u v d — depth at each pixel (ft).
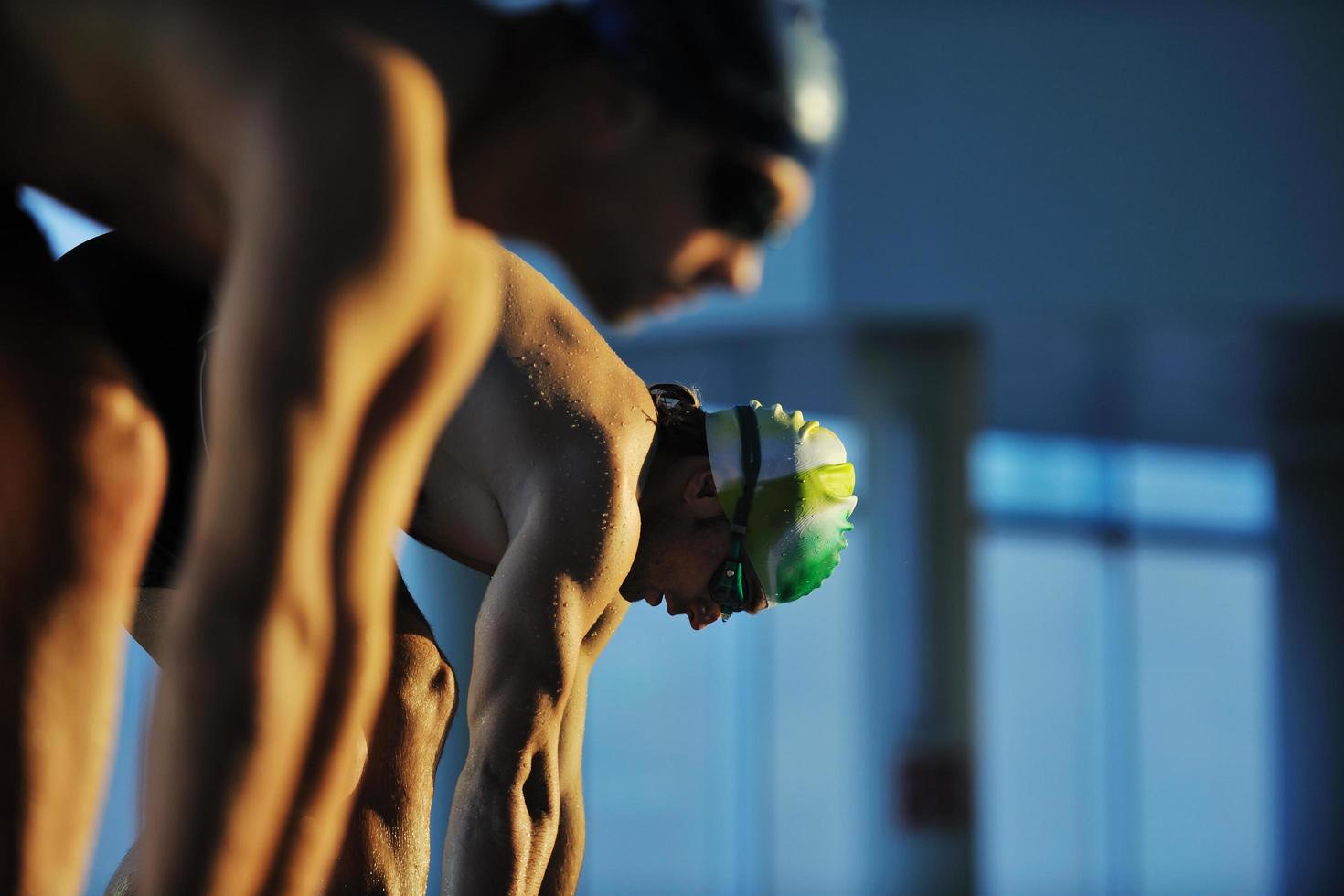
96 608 5.40
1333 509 70.03
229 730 4.25
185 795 4.29
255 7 4.44
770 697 61.41
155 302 8.88
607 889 59.88
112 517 5.39
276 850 4.65
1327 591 69.97
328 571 4.65
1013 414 61.21
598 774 60.23
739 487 10.90
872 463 43.62
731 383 49.88
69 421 5.34
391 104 4.28
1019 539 65.77
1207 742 68.59
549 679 9.59
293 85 4.29
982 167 39.91
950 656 44.04
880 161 39.91
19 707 5.30
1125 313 40.78
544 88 4.58
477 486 10.40
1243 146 40.27
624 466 10.02
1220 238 40.29
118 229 5.56
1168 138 40.11
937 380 43.32
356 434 4.69
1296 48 40.09
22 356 5.36
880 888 44.39
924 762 43.98
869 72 39.58
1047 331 43.73
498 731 9.53
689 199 4.66
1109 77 39.96
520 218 4.75
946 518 43.80
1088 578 67.15
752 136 4.58
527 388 10.10
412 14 4.49
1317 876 68.44
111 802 40.29
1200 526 69.72
